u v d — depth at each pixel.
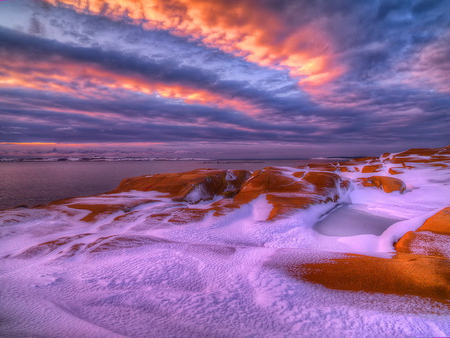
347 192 31.12
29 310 7.64
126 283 9.79
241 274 10.48
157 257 12.42
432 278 8.73
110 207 22.17
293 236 16.64
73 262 12.18
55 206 22.72
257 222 19.08
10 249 14.49
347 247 15.23
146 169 139.62
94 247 13.63
